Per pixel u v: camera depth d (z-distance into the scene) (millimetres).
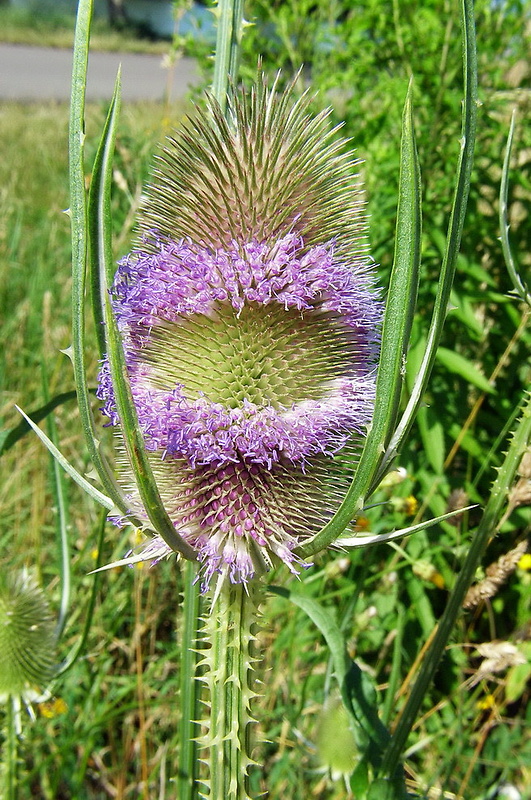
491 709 184
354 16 225
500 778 165
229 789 95
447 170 203
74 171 74
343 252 101
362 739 111
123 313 99
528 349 206
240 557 92
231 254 94
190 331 99
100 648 172
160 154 103
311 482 99
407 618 174
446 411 193
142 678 168
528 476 103
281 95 100
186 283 95
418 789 159
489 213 234
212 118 100
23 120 735
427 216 197
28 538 200
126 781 165
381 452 76
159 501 78
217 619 96
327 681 136
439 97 192
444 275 75
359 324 101
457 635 176
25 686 132
